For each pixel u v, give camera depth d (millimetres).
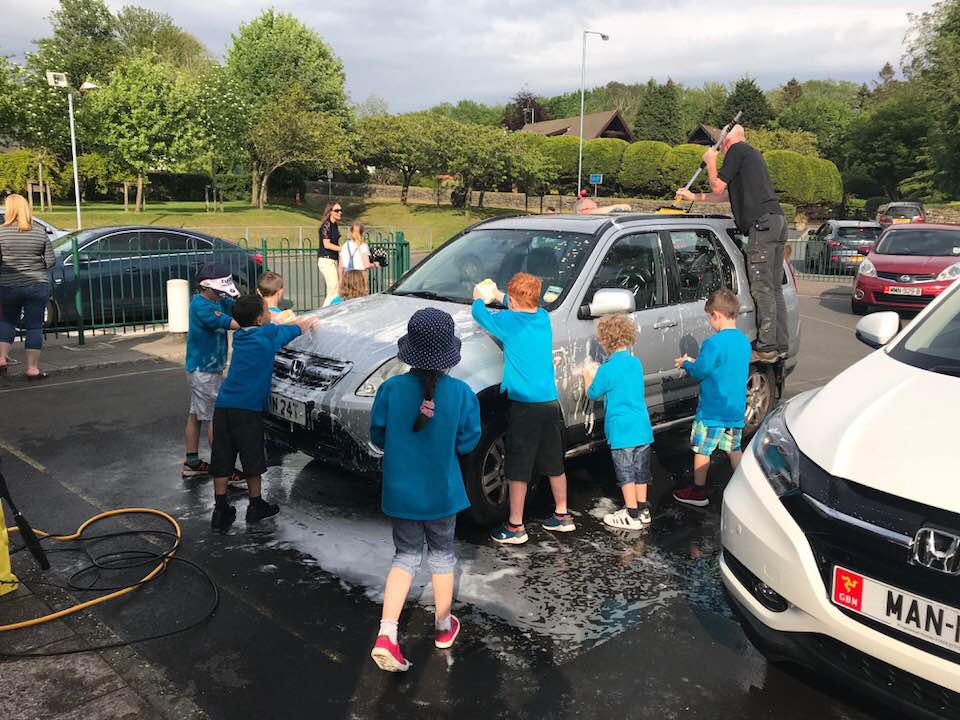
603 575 4004
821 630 2580
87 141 43156
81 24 68812
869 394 3057
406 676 3074
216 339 5160
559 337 4668
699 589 3873
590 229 5234
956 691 2281
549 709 2887
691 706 2924
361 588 3809
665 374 5363
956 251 14320
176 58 78438
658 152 55938
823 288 18812
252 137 49625
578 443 4938
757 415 6281
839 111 90375
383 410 3164
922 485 2455
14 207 7629
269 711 2834
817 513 2625
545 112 94375
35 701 2867
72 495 4965
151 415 6824
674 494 5234
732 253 6059
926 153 50812
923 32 45500
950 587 2299
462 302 5078
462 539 4422
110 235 11062
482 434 4297
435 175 59531
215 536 4379
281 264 14234
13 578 3670
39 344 8008
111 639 3297
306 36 62281
